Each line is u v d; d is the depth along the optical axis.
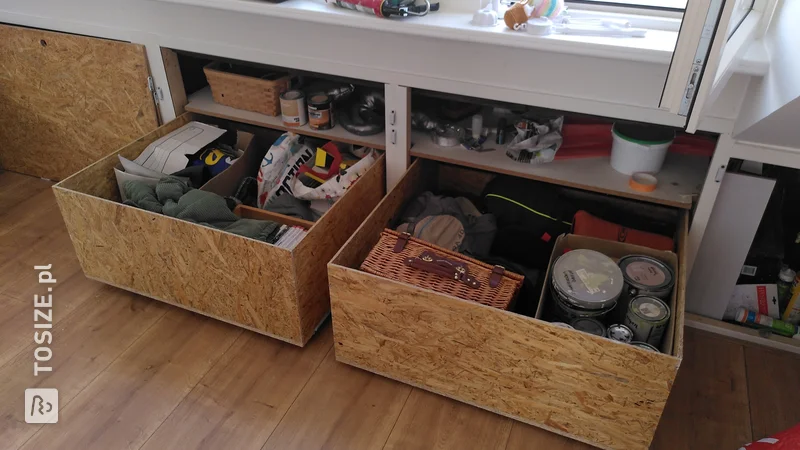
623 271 1.62
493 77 1.63
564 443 1.53
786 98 1.18
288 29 1.79
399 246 1.62
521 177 2.02
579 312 1.51
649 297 1.52
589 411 1.44
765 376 1.70
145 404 1.63
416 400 1.64
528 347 1.40
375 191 1.99
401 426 1.57
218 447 1.52
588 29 1.50
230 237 1.60
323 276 1.77
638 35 1.49
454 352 1.51
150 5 1.92
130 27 2.00
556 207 1.92
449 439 1.54
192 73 2.26
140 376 1.71
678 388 1.67
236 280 1.70
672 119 1.51
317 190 1.97
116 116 2.23
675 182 1.75
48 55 2.17
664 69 1.43
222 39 1.91
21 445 1.52
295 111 2.03
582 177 1.78
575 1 1.71
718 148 1.52
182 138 2.09
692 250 1.73
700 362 1.75
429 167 2.13
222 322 1.89
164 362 1.75
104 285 2.03
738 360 1.75
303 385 1.68
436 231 1.81
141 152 2.08
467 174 2.19
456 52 1.62
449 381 1.58
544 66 1.55
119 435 1.55
